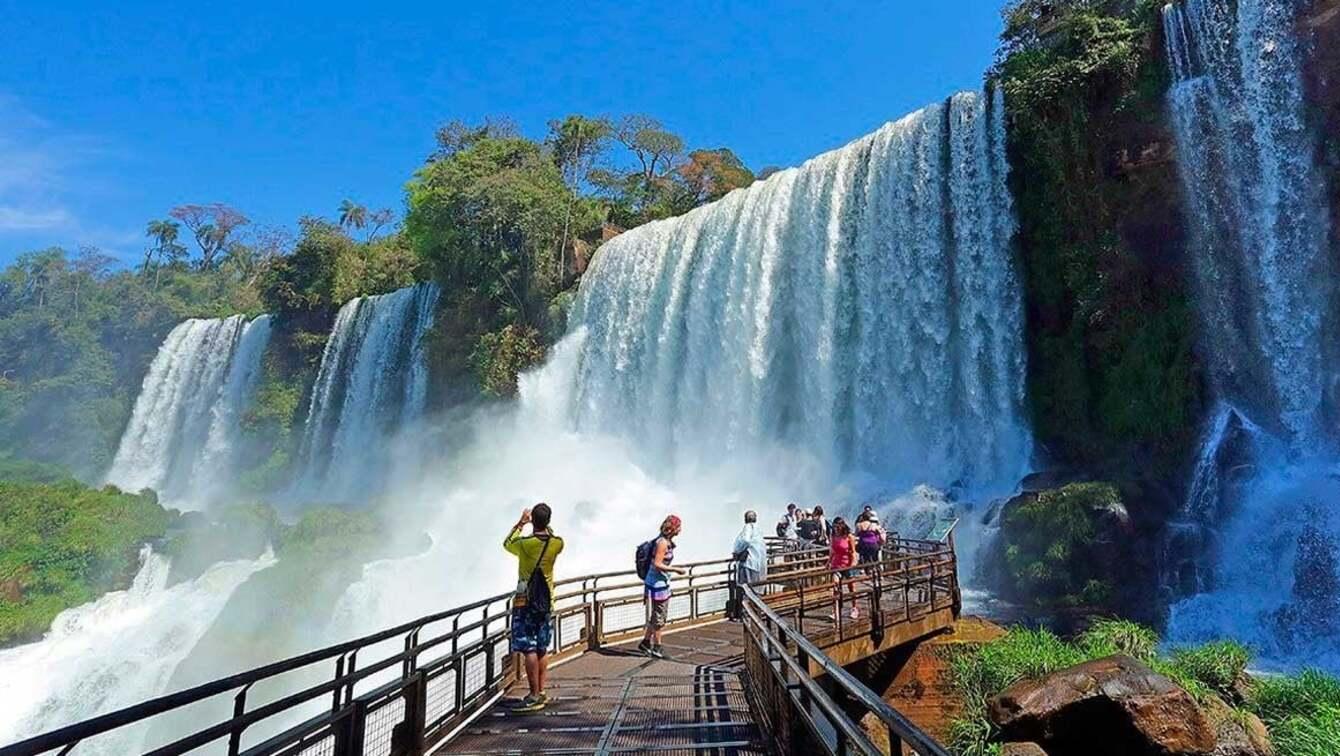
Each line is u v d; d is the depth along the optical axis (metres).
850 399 33.19
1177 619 20.00
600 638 14.20
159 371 76.00
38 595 33.06
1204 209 25.52
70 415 80.19
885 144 33.81
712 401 37.59
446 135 69.00
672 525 13.43
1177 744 8.72
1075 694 9.20
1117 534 21.23
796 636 6.39
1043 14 33.75
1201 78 25.69
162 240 120.88
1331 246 22.59
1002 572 23.22
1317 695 11.71
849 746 4.86
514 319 52.25
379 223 106.19
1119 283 27.23
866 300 33.03
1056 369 28.86
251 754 5.02
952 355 30.69
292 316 70.25
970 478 28.97
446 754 7.62
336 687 6.10
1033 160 29.25
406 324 60.53
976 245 30.48
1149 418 26.00
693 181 72.94
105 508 38.09
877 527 17.47
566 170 69.19
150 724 26.59
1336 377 22.17
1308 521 20.02
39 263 101.06
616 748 7.70
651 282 43.66
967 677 13.54
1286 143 23.58
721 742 7.82
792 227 36.56
